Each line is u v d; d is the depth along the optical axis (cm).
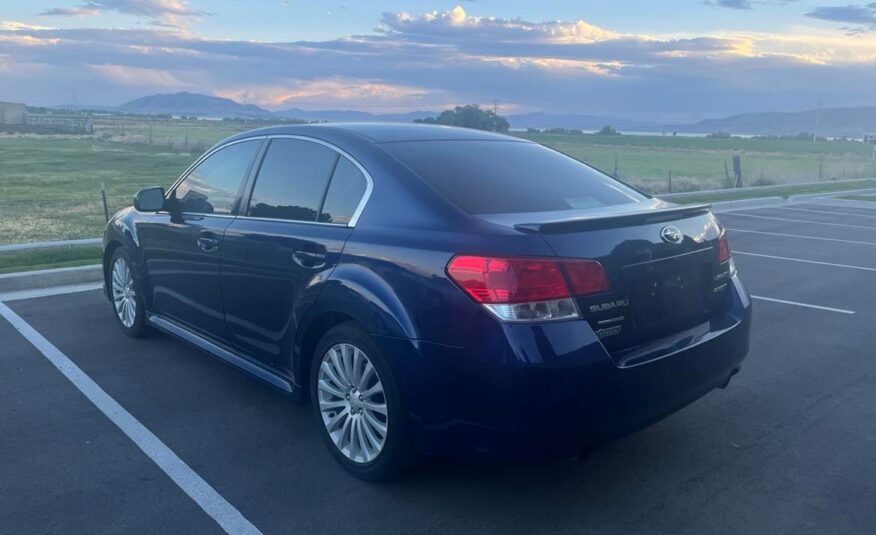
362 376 391
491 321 335
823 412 498
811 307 798
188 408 495
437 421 354
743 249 1210
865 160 5219
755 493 390
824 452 438
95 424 468
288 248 434
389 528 355
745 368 589
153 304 594
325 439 418
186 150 4778
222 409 493
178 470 409
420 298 356
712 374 397
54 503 373
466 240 354
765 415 493
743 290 442
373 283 376
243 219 482
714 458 429
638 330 365
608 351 349
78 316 705
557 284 336
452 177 408
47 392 519
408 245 371
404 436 371
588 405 337
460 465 417
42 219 1580
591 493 389
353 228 404
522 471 411
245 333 482
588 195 435
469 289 341
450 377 346
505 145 482
